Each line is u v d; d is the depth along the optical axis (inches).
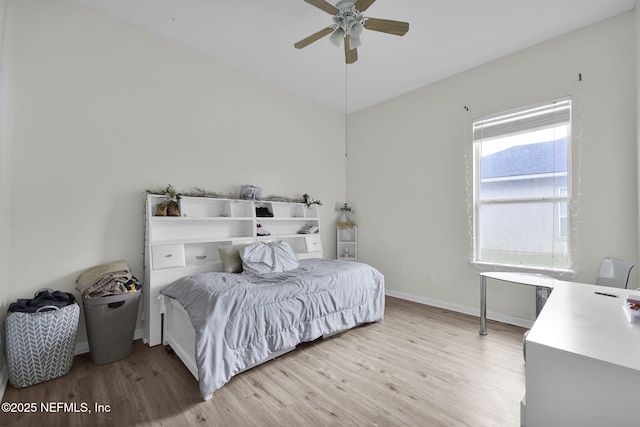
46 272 91.4
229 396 72.9
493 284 130.1
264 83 152.0
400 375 82.9
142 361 90.7
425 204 154.6
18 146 87.0
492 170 131.6
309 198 168.2
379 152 177.2
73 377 81.0
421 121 156.9
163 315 104.3
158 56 115.6
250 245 123.0
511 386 77.4
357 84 154.7
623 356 35.1
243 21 106.3
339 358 93.3
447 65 134.9
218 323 76.8
